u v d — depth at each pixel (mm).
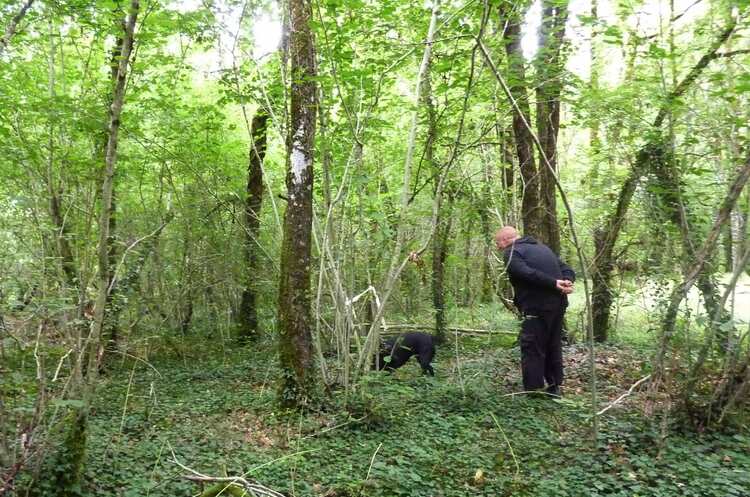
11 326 4430
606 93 6621
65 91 7320
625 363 8312
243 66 8188
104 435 5543
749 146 5418
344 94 6734
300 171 6445
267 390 7625
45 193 6207
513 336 10797
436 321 10742
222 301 12203
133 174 8828
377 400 6090
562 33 7402
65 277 5336
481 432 5742
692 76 5922
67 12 5926
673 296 5031
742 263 4910
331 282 6527
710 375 5430
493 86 6723
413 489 4434
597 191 9047
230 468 4805
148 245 8094
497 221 9531
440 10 6012
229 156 11727
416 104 5871
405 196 5945
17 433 3857
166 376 8727
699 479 4297
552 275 6840
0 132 6262
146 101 8086
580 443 5254
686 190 6875
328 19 6871
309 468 4875
